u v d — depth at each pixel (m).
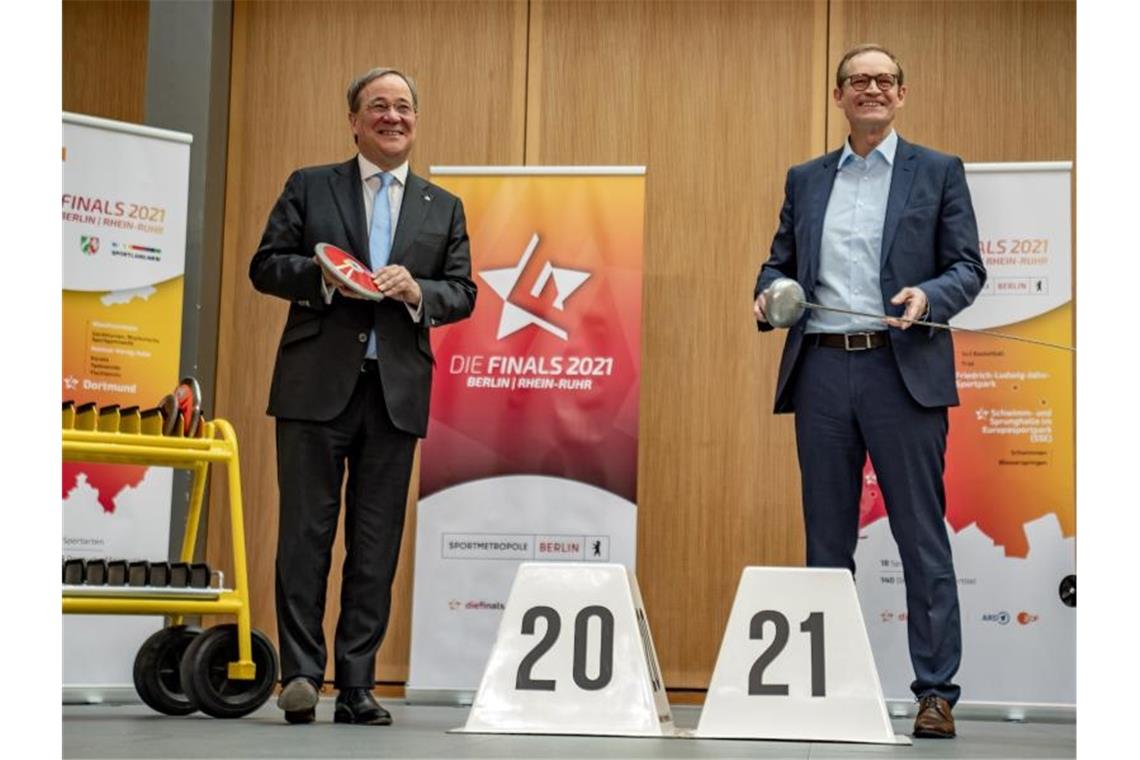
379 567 3.93
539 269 5.45
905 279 3.96
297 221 4.01
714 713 3.25
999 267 5.17
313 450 3.88
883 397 3.90
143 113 6.16
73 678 4.94
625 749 2.95
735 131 5.82
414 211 4.02
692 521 5.72
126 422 4.25
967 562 5.12
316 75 6.02
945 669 3.88
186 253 5.76
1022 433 5.13
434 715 4.55
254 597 5.86
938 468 3.93
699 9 5.86
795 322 3.63
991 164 5.19
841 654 3.26
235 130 6.02
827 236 4.01
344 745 3.09
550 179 5.47
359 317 3.90
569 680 3.28
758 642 3.28
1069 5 5.69
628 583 3.32
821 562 3.95
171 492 5.25
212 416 5.92
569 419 5.40
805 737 3.21
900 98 4.05
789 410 4.09
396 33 5.99
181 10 5.84
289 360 3.91
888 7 5.77
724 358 5.75
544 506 5.38
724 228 5.79
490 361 5.44
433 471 5.42
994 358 5.16
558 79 5.91
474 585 5.38
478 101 5.94
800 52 5.81
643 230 5.44
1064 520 5.09
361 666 3.90
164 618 5.20
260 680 4.13
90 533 4.99
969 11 5.73
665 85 5.86
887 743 3.19
